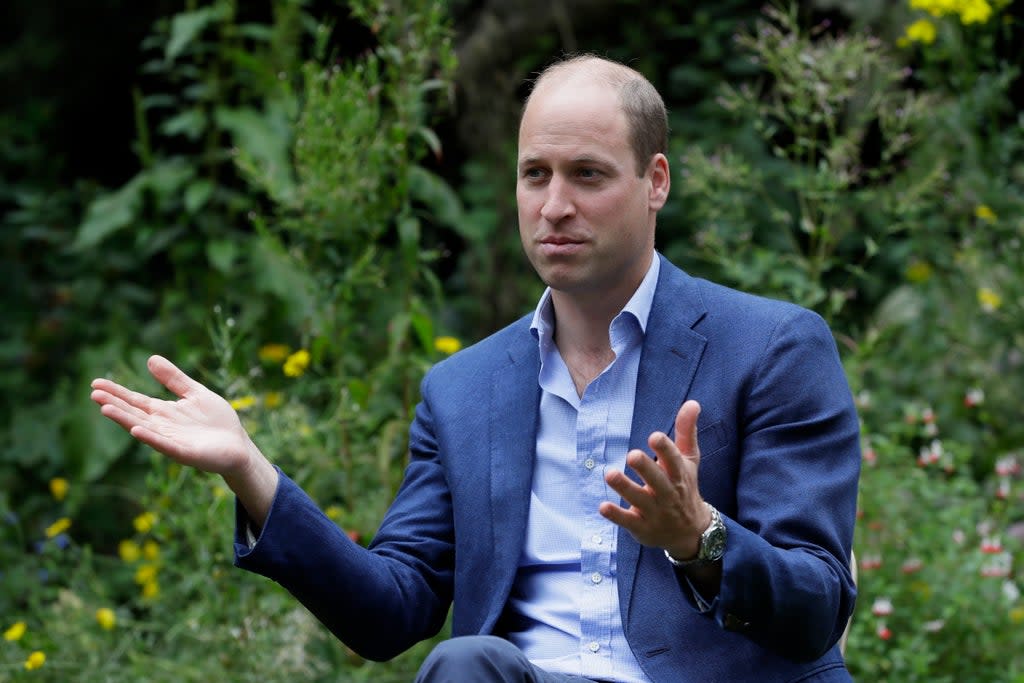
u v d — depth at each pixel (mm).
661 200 8336
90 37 26469
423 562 8641
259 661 12461
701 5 23438
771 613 7016
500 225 21953
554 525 8188
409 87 13000
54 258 23031
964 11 14758
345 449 13109
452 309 21641
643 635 7738
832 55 13539
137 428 7422
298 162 13367
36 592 14578
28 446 20047
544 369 8422
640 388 8117
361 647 8297
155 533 13469
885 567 13047
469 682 6922
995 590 12914
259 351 17672
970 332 16859
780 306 8242
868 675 12289
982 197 16344
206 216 19141
